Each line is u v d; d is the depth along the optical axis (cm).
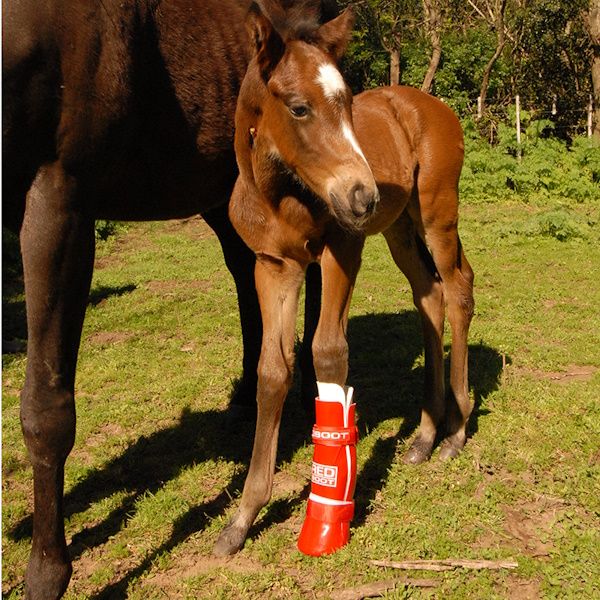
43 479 224
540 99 1673
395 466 329
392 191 320
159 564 264
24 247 221
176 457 355
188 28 277
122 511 306
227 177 312
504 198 1145
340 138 230
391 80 1617
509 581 248
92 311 625
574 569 249
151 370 477
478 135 1329
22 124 212
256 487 273
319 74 230
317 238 267
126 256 874
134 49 248
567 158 1226
